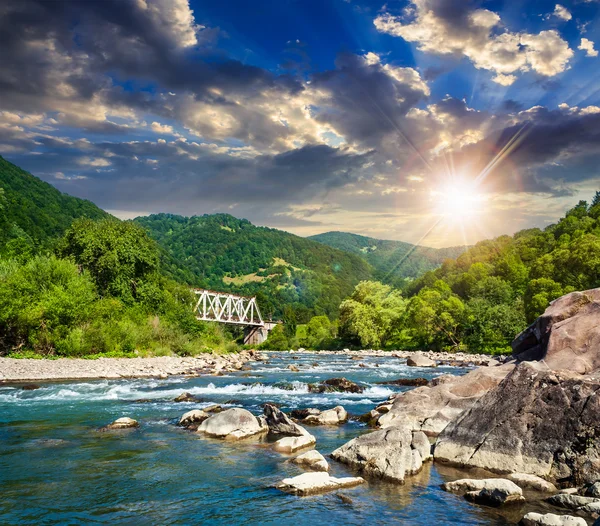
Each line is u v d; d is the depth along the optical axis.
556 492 9.73
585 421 10.55
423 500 9.46
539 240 144.25
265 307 143.00
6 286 40.50
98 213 173.88
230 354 64.44
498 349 75.31
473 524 8.24
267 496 9.71
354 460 11.89
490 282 102.56
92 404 21.45
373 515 8.70
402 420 16.05
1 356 38.50
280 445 13.66
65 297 42.06
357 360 65.00
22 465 11.78
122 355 45.09
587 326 16.44
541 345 19.58
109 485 10.33
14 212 118.44
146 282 58.66
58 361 38.06
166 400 22.88
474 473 11.21
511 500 9.14
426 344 92.25
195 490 10.06
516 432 11.41
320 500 9.48
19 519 8.41
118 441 14.44
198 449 13.52
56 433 15.49
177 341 54.38
